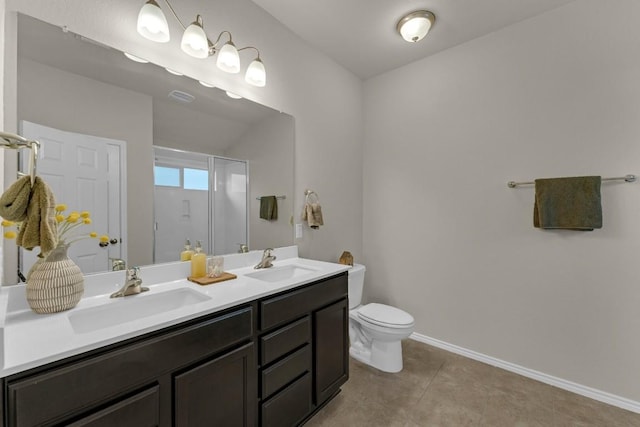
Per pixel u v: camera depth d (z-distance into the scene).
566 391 1.79
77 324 0.97
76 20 1.14
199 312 0.97
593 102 1.72
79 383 0.71
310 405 1.44
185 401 0.92
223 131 1.68
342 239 2.60
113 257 1.23
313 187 2.29
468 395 1.74
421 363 2.11
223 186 1.69
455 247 2.29
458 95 2.25
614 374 1.67
